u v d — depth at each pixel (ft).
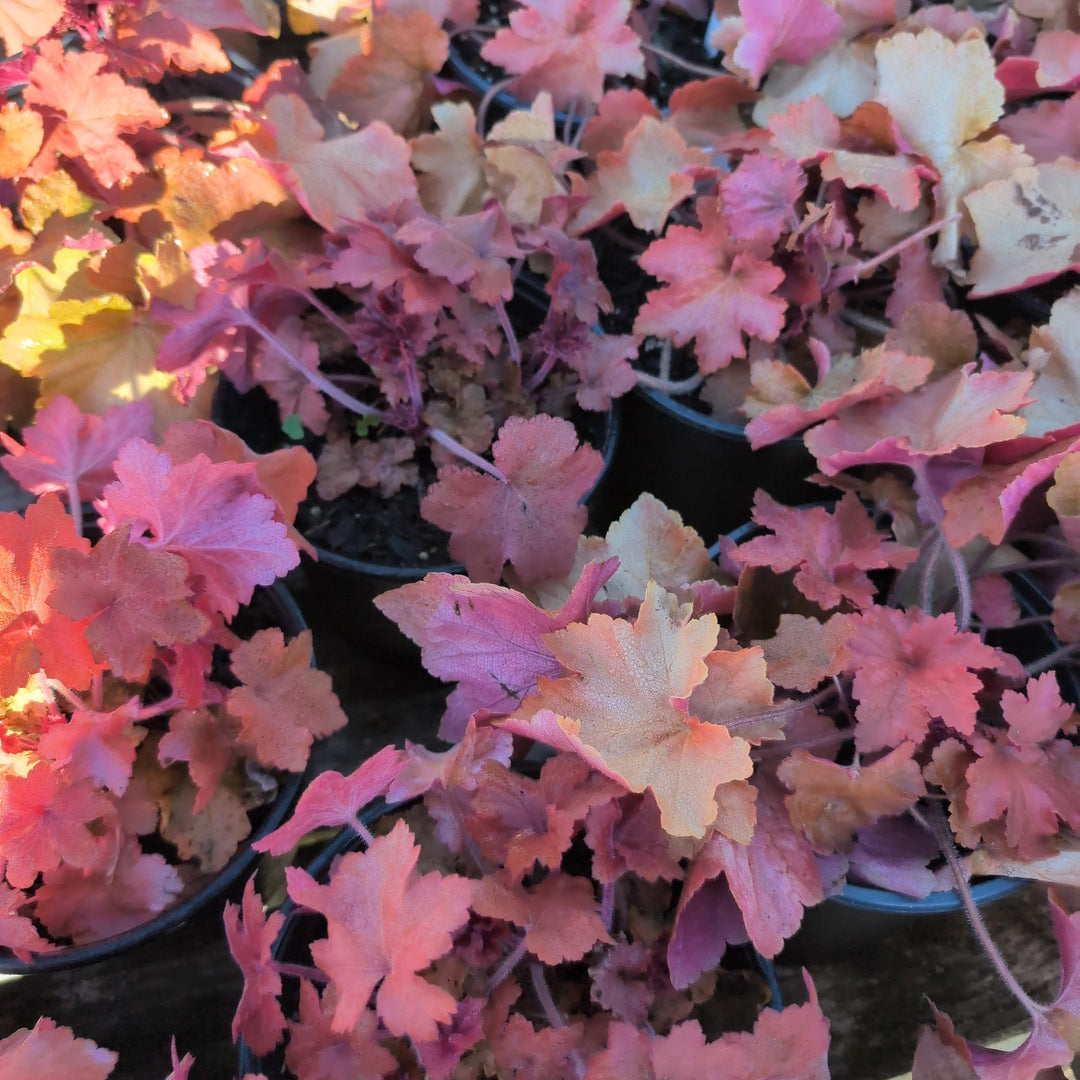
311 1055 1.17
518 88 1.88
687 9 2.02
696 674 1.21
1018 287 1.65
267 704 1.33
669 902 1.34
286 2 2.06
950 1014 1.62
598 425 1.69
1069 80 1.77
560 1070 1.18
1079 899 1.40
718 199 1.64
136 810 1.35
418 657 1.73
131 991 1.58
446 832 1.30
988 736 1.34
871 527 1.47
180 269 1.63
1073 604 1.42
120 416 1.47
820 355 1.61
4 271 1.55
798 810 1.29
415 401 1.60
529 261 1.76
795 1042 1.13
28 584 1.22
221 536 1.30
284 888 1.52
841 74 1.85
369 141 1.68
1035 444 1.45
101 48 1.58
